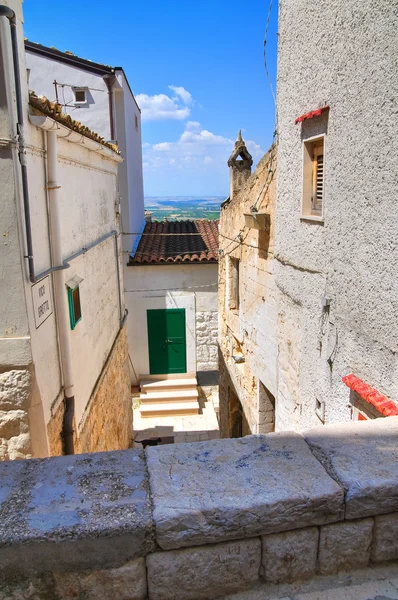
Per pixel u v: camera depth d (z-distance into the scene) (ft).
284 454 6.97
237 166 26.99
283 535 6.27
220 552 6.10
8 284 12.16
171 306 39.09
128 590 5.97
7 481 6.44
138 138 49.08
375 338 10.81
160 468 6.65
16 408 12.94
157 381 39.93
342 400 12.53
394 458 6.91
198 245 42.06
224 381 31.17
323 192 13.02
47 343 14.21
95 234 21.63
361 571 6.68
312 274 14.14
